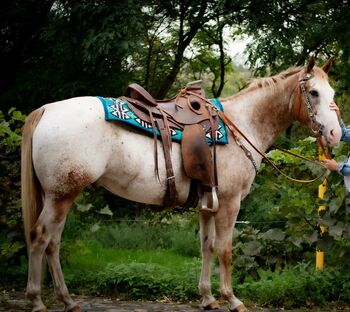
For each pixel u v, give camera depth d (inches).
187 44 478.3
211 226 200.5
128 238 367.2
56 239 179.8
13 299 211.0
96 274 235.9
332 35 447.2
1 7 432.1
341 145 215.8
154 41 500.7
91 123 169.2
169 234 382.9
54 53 420.8
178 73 527.2
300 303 211.8
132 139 175.2
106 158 171.3
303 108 194.1
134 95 183.2
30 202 170.4
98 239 362.9
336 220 214.5
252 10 427.5
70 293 227.5
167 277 227.3
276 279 221.5
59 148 165.9
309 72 192.9
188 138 181.0
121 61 430.3
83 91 418.0
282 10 434.3
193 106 189.3
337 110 188.9
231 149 189.2
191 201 186.9
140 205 412.2
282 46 423.2
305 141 228.5
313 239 216.2
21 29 452.4
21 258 259.3
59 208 168.1
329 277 220.4
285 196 228.1
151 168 176.6
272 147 207.3
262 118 200.2
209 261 201.6
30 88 419.8
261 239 226.2
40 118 171.2
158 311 197.5
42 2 441.1
